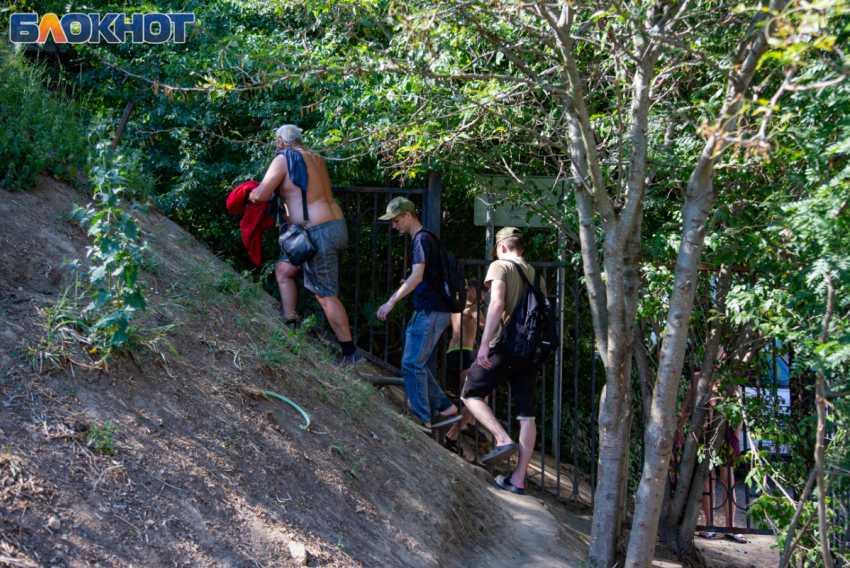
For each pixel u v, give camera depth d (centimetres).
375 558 278
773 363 483
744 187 432
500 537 383
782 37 230
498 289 443
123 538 213
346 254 659
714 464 479
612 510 379
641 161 350
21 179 360
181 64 529
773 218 363
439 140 436
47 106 468
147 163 571
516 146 519
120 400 263
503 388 781
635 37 347
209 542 231
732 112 276
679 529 509
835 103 284
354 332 541
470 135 481
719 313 481
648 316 494
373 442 367
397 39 345
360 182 636
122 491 228
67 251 339
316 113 559
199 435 274
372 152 446
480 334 564
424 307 473
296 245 441
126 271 267
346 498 302
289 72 359
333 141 451
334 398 377
